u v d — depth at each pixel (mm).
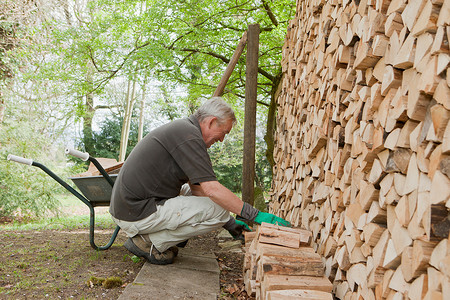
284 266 1688
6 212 8047
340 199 1896
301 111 3023
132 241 2510
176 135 2293
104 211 10102
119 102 16984
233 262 2889
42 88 9312
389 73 1404
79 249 3070
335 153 2037
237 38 7711
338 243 1810
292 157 3371
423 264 1077
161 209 2352
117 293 2088
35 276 2334
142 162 2350
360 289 1525
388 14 1481
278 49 7648
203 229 2422
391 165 1349
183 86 8719
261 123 13766
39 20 10039
